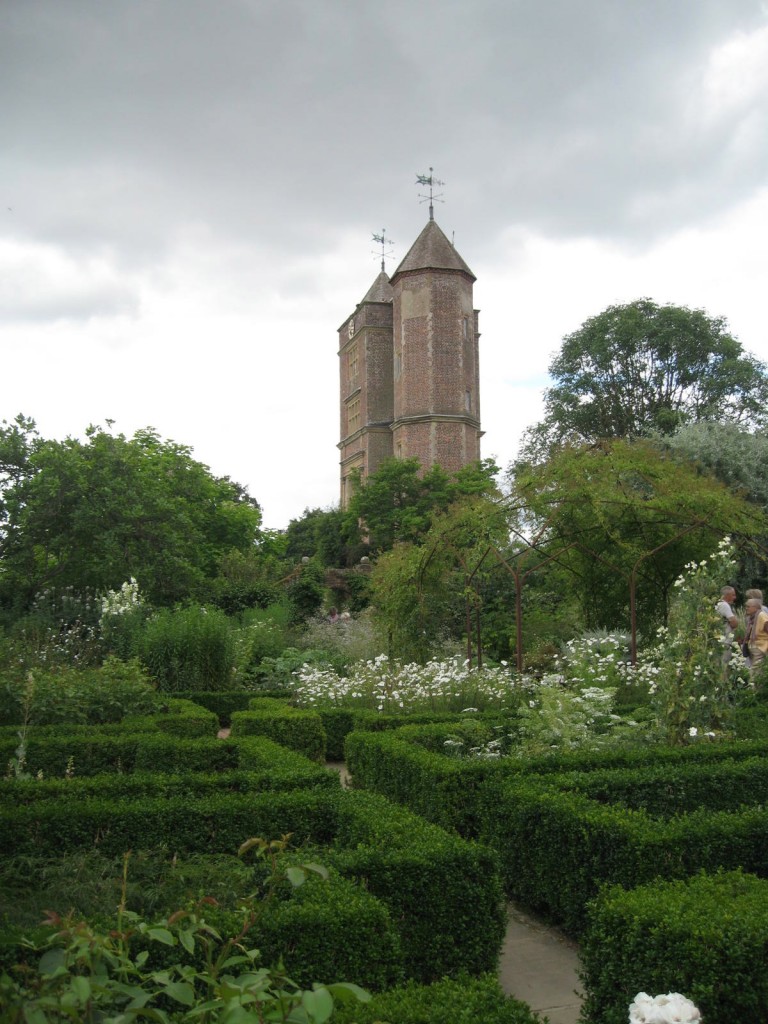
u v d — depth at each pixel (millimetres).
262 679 16812
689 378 39688
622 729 7934
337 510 45188
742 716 9117
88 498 19172
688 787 6070
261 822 5332
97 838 5023
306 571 28109
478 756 7562
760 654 11359
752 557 18719
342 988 2045
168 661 14586
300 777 6156
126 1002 2486
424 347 53562
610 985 3561
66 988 2127
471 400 54812
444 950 4215
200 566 24688
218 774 6180
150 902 4012
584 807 5242
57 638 15547
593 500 13219
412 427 53469
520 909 5648
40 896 4125
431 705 10945
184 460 28375
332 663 16953
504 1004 3049
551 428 40781
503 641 16328
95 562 19000
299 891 3842
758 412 37688
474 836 6441
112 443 20359
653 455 13883
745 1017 3246
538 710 9156
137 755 8219
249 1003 2193
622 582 15383
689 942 3311
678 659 8039
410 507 37594
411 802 7020
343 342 63906
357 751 8570
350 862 4168
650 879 4590
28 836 4898
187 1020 2477
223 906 3988
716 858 4699
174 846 5141
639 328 38938
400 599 15109
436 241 54438
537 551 14766
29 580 18766
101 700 10648
